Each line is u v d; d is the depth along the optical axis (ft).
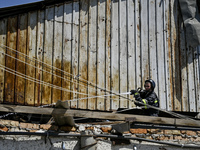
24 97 35.88
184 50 42.88
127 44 40.37
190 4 42.91
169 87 41.45
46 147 28.48
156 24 42.04
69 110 27.25
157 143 32.01
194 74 42.83
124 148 31.04
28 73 36.37
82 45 38.63
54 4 38.27
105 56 39.29
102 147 30.19
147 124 33.83
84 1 39.50
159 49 41.68
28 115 37.01
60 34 38.04
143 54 40.91
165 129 32.30
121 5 40.91
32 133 27.53
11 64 35.88
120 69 39.68
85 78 38.27
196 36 42.60
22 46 36.50
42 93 36.60
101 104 38.47
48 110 26.81
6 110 25.71
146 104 31.24
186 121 30.48
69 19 38.60
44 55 37.17
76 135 28.91
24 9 36.78
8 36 36.09
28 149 27.91
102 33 39.60
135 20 41.19
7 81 35.50
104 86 38.81
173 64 42.04
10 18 36.45
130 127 31.04
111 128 31.12
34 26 37.22
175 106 41.37
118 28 40.34
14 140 27.66
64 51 37.91
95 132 30.55
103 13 40.01
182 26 43.06
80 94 37.88
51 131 29.37
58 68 37.47
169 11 42.88
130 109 39.32
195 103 42.27
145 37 41.32
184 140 34.04
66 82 37.58
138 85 40.11
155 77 41.01
